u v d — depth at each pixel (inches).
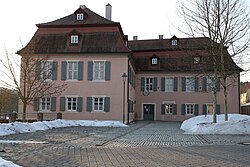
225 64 901.2
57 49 1397.6
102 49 1371.8
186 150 498.0
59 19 1509.6
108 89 1362.0
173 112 1798.7
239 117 1186.0
